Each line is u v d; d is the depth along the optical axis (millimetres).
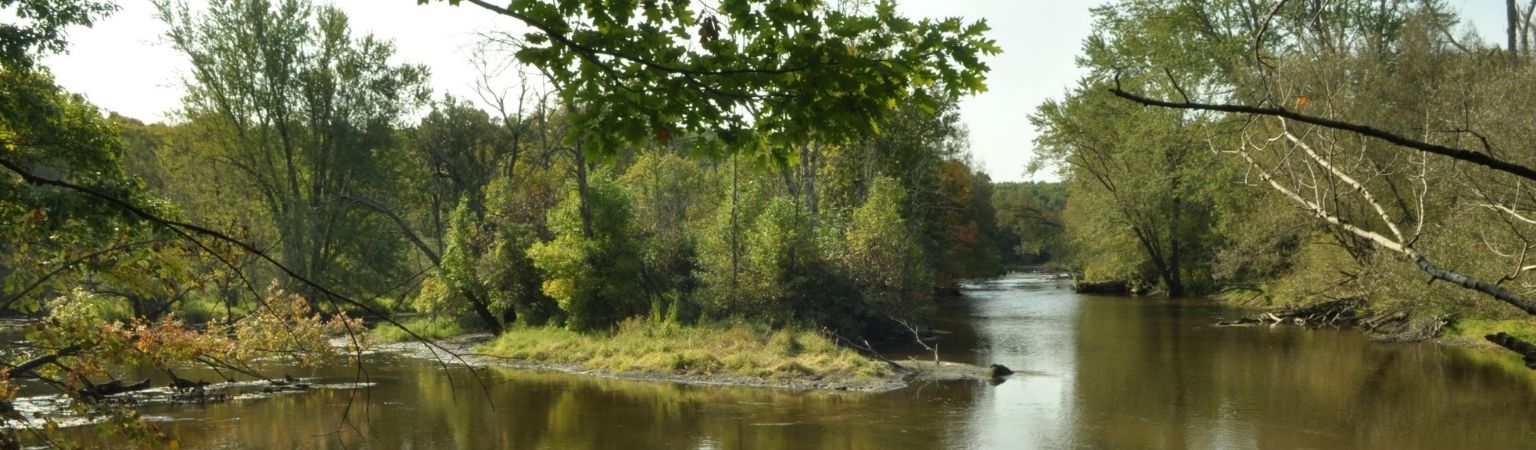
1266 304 46969
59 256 9070
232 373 25766
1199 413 19719
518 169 51812
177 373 25422
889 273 35000
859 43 4613
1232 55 39594
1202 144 45344
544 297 36438
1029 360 28438
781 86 4566
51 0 15039
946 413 20125
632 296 34938
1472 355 27328
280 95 41375
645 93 4570
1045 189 115562
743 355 26531
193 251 9070
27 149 16359
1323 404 20453
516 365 28953
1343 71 24547
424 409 21250
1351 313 36281
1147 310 47531
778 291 33625
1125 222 55969
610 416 20406
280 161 43594
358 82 43438
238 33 40250
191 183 42188
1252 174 33500
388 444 17781
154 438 8234
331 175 43344
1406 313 32156
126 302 16328
